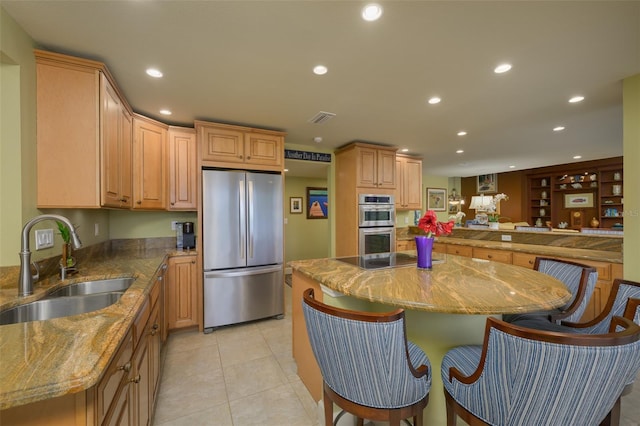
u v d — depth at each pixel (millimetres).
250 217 3012
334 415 1564
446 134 3535
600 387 777
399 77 2045
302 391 1901
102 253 2668
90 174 1710
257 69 1916
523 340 805
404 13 1386
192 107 2555
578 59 1811
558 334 765
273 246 3145
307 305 1124
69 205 1661
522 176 7117
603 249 2967
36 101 1594
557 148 4340
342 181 4152
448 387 1130
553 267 2109
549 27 1496
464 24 1473
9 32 1378
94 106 1725
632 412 1641
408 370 1021
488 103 2516
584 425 819
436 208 7520
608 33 1543
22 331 920
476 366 1137
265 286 3102
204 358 2336
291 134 3484
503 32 1539
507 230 3920
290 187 5930
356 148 3855
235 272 2932
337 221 4273
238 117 2826
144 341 1379
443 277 1570
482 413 953
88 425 733
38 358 748
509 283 1439
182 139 2943
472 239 4324
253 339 2695
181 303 2803
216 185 2869
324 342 1062
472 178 7934
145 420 1379
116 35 1538
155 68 1886
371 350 960
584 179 6324
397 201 4637
